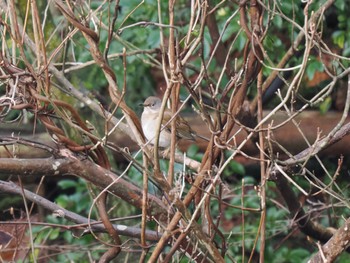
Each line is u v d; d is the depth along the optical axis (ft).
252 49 22.26
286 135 39.34
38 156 34.91
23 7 31.35
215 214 39.91
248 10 24.91
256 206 39.47
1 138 22.04
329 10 42.86
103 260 23.27
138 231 24.57
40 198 24.40
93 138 22.22
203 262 23.34
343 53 40.50
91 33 21.43
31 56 29.43
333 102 43.32
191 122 40.65
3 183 24.17
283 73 35.55
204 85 36.32
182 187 22.30
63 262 37.91
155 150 21.30
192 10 21.01
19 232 38.37
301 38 27.20
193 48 20.85
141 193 23.02
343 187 41.68
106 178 22.56
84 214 42.11
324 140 22.98
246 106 25.99
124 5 39.11
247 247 38.96
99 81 42.78
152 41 38.50
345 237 21.99
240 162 44.93
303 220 32.07
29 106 21.66
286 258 39.27
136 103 48.62
